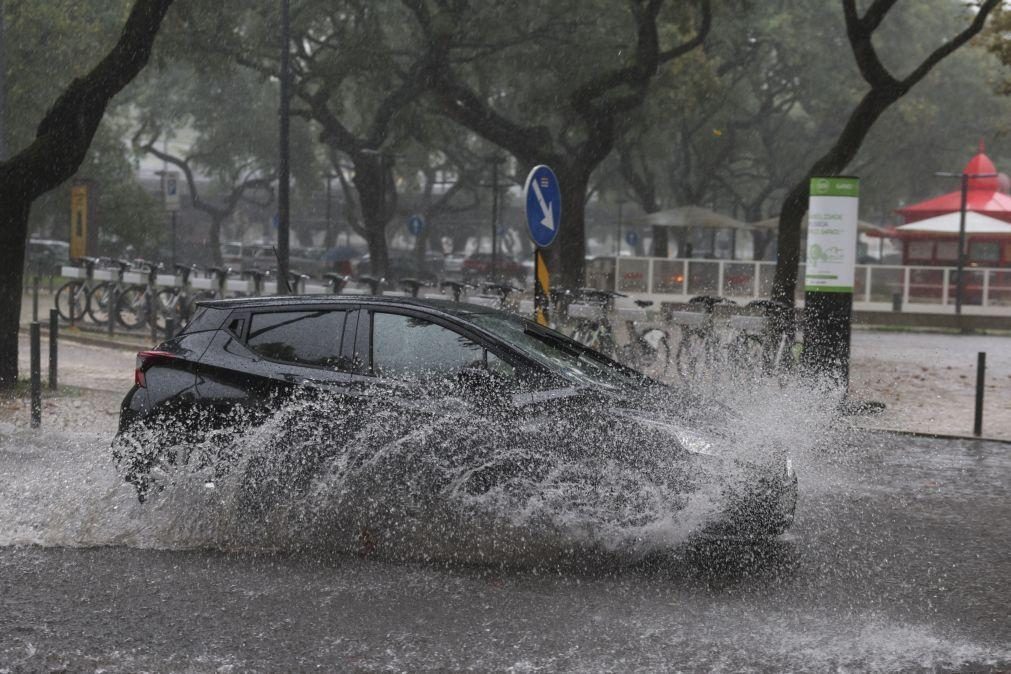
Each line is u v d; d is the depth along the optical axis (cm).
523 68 5038
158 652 802
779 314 2438
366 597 940
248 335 1179
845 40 7969
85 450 1579
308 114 5244
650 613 912
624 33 5053
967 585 1028
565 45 4753
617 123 5269
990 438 1978
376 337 1131
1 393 2192
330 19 5303
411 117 5356
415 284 2859
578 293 2520
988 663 811
